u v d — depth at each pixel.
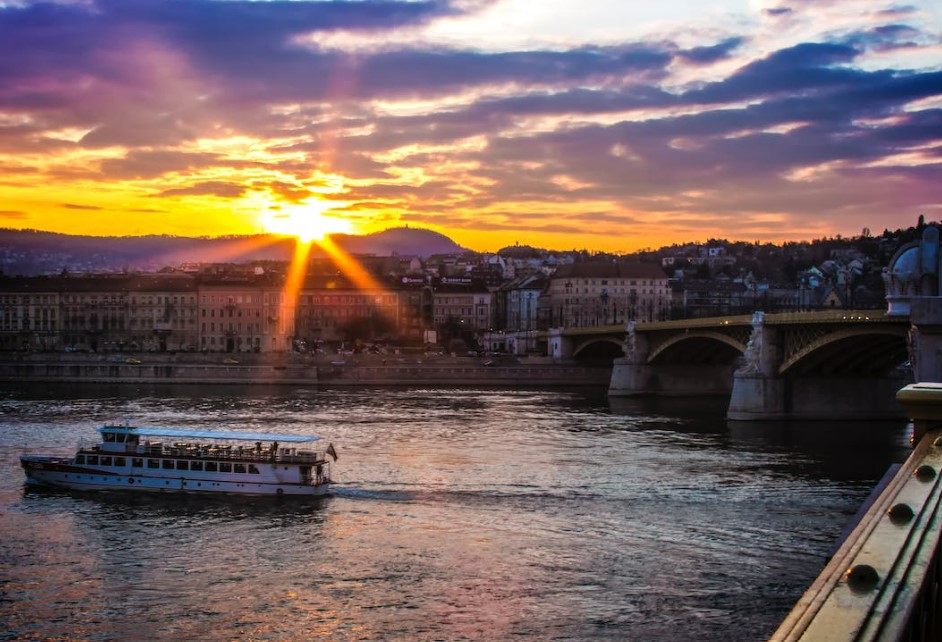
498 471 96.50
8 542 69.75
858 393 148.12
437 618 53.66
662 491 86.38
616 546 67.88
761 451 111.31
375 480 91.94
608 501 82.19
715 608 54.72
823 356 140.88
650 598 56.62
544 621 52.81
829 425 140.38
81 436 123.62
